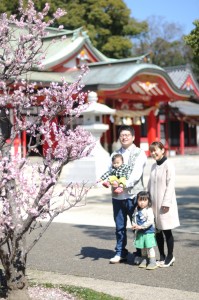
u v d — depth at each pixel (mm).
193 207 13109
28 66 5434
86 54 32875
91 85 25797
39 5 22828
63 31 33250
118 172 7047
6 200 5016
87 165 18047
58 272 6742
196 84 43781
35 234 9500
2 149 5191
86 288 5738
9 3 17328
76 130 5035
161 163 6953
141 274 6566
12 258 5066
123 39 41812
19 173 4805
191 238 8883
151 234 6809
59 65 30672
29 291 5625
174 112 38656
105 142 31422
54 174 4859
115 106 31203
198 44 15516
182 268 6828
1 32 5312
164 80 30609
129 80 27172
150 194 6953
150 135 34406
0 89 5402
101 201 14305
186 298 5469
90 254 7797
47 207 5047
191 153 41906
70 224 10578
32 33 5387
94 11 39656
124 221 7203
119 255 7199
